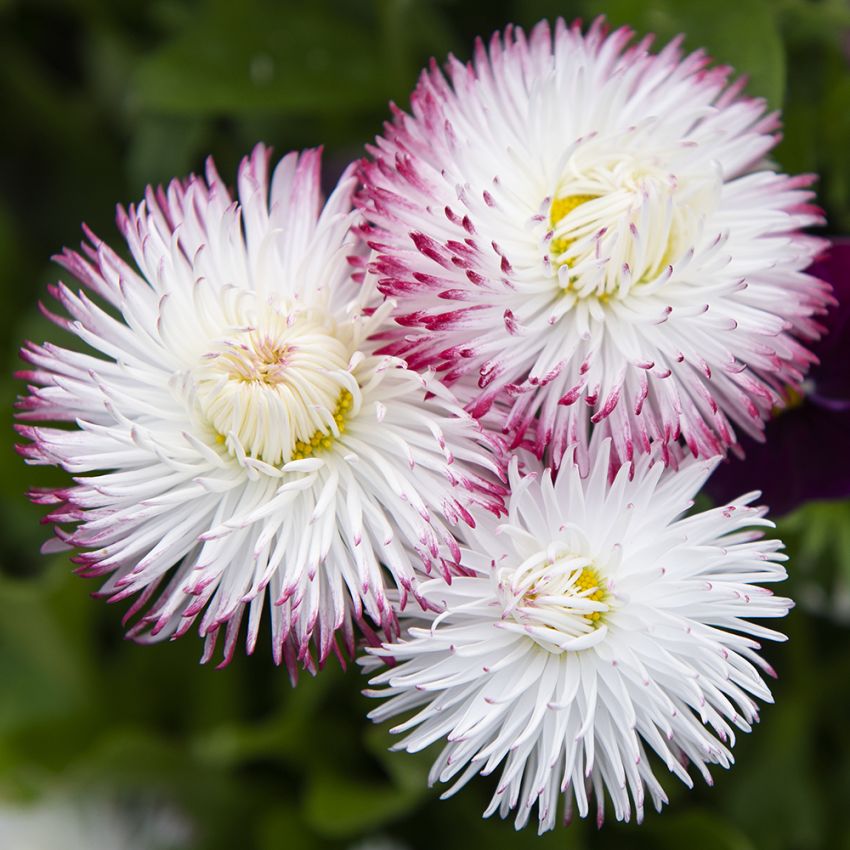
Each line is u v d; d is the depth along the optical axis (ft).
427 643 1.06
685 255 1.07
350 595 1.08
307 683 1.27
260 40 1.31
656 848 1.28
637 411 1.07
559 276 1.07
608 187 1.09
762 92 1.18
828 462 1.13
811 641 1.32
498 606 1.07
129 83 1.43
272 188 1.10
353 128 1.35
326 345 1.07
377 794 1.28
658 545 1.07
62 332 1.36
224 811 1.33
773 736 1.31
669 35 1.20
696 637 1.06
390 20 1.29
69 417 1.09
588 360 1.07
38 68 1.50
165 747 1.29
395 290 1.07
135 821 1.33
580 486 1.07
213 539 1.06
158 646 1.34
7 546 1.40
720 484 1.13
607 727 1.07
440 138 1.08
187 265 1.08
